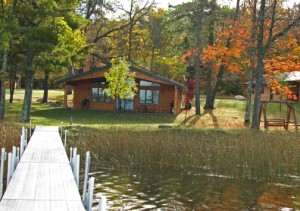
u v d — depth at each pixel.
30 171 10.67
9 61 33.22
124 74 35.94
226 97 57.19
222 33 32.56
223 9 40.53
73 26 30.67
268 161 16.98
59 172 10.64
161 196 12.99
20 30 26.77
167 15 45.16
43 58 28.73
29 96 30.33
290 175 16.34
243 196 13.27
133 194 13.13
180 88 42.97
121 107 43.09
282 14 30.50
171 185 14.47
